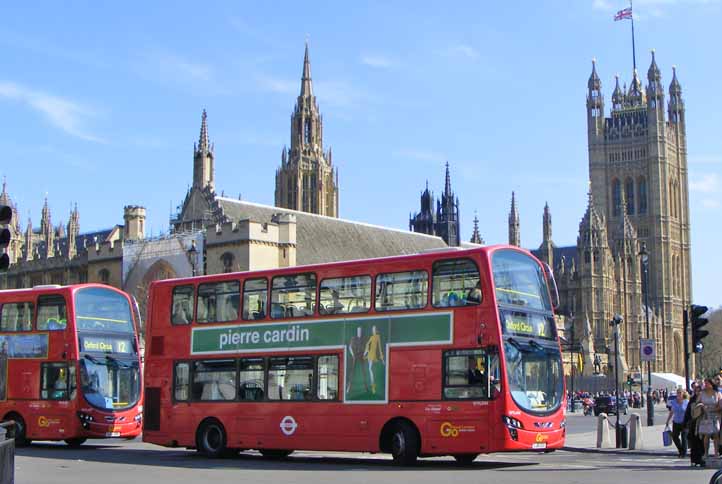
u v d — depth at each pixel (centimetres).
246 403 3681
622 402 9300
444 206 18550
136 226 10600
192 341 3894
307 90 16775
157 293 4050
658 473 3017
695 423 3322
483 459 3841
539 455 4147
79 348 4278
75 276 11281
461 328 3209
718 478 1772
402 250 12319
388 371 3341
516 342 3189
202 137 11231
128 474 2995
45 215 18250
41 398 4325
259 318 3716
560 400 3316
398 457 3284
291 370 3591
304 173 16488
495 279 3198
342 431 3409
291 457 4019
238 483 2670
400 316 3350
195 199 10812
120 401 4381
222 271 9388
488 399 3117
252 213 10838
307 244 10731
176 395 3906
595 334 18712
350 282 3503
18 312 4488
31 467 3291
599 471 3103
